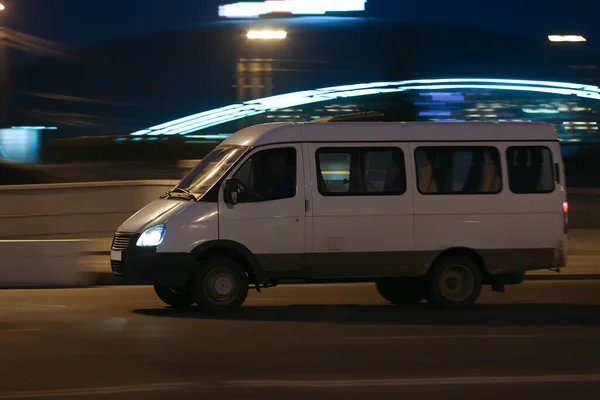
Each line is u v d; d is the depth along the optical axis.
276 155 12.31
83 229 23.27
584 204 37.97
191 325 11.05
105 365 8.30
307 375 7.92
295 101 96.06
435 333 10.66
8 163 48.94
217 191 12.07
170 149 81.50
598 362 8.77
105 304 13.27
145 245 11.89
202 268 12.01
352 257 12.52
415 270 12.77
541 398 7.09
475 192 13.00
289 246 12.29
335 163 12.52
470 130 13.07
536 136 13.27
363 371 8.16
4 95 55.66
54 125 107.75
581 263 19.56
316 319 11.81
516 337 10.40
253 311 12.62
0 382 7.48
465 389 7.39
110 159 75.31
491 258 13.05
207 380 7.62
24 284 15.87
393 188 12.71
